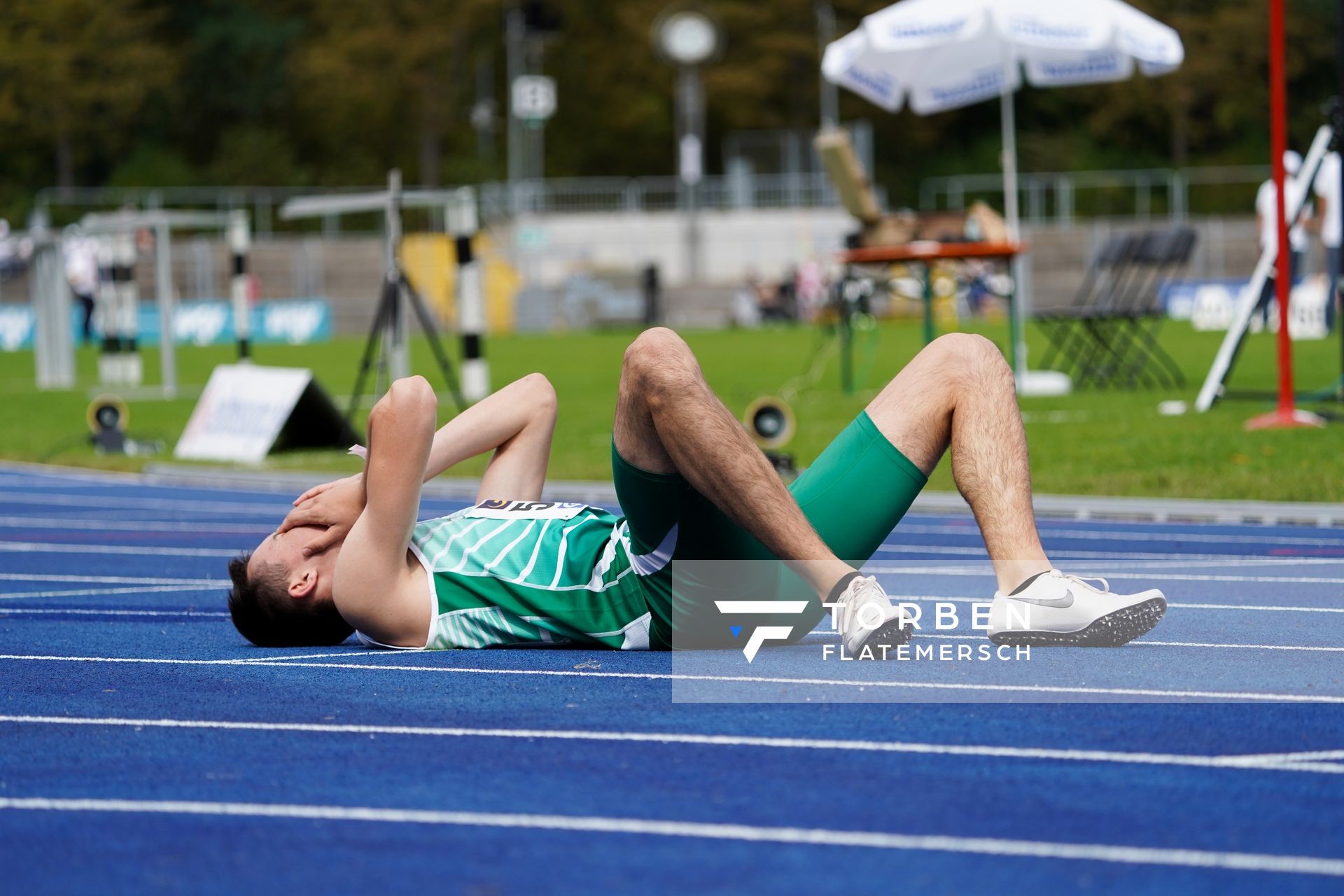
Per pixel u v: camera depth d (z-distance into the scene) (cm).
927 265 4562
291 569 1402
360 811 892
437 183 17275
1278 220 3328
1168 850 811
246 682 1275
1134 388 4738
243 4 18450
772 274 13512
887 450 1278
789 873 780
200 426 3975
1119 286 11275
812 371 5997
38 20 16525
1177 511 2516
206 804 913
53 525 2747
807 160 14300
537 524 1373
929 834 838
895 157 18150
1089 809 880
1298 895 746
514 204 13375
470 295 4872
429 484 3120
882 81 4916
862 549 1294
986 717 1098
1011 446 1295
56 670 1362
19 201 15512
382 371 4203
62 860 818
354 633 1489
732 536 1270
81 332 10731
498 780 953
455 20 16925
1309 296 7638
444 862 805
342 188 17288
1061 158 17588
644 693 1189
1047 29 4284
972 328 9875
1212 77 17538
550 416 1459
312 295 12950
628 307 12500
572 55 17800
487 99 16662
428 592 1370
